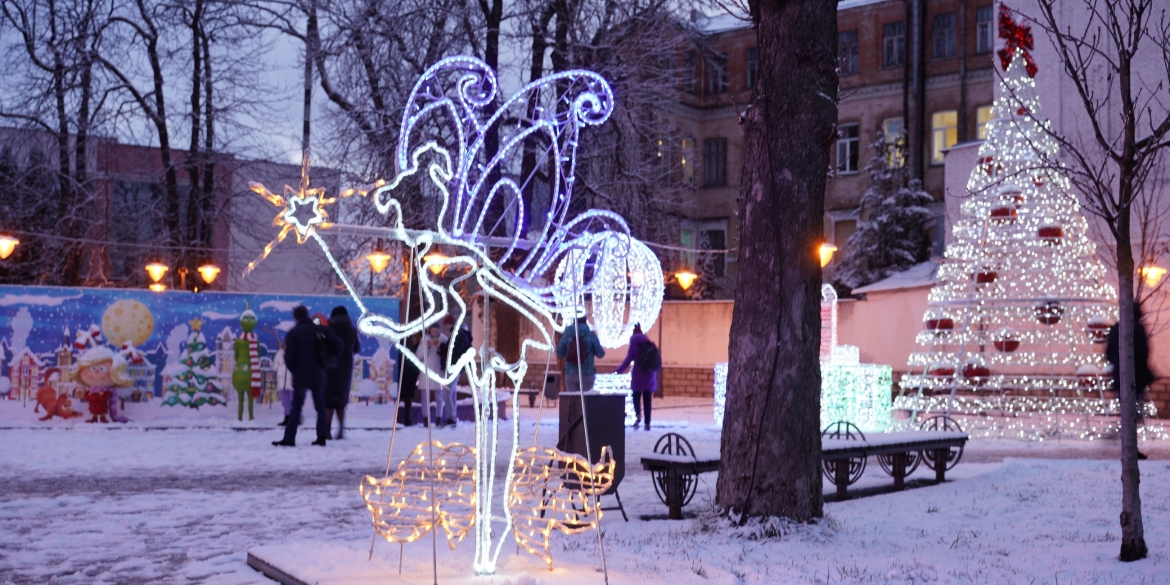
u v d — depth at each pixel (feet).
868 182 134.31
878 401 64.28
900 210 117.70
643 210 89.51
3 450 45.37
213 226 105.09
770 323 25.86
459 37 82.02
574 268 20.47
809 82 25.91
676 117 139.54
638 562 21.88
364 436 54.19
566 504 29.37
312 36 91.15
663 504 32.22
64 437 51.78
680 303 107.96
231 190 105.29
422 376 60.59
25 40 94.94
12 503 30.14
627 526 27.43
